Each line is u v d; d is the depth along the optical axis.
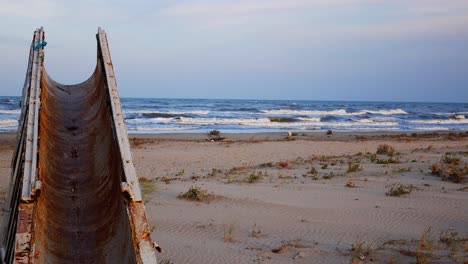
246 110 67.00
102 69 8.91
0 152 20.88
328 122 50.88
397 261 7.09
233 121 47.38
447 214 9.90
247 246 7.97
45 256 5.87
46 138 7.70
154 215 9.84
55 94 10.02
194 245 8.00
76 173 7.61
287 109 73.00
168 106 74.50
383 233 8.66
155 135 31.20
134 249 4.98
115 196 6.43
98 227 6.64
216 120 47.44
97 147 7.96
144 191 12.16
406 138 32.22
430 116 64.31
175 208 10.44
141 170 17.11
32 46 9.59
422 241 7.84
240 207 10.58
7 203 6.61
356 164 16.67
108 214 6.58
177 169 17.47
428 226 9.09
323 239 8.33
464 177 13.84
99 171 7.44
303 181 13.91
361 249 7.70
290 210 10.30
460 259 7.02
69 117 9.16
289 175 15.12
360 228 8.98
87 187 7.38
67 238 6.43
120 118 7.09
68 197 7.10
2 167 16.72
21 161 6.26
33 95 7.50
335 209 10.38
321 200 11.28
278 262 7.21
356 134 35.69
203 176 15.52
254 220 9.54
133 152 21.67
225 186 13.16
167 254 7.55
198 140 28.27
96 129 8.39
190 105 80.25
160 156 20.61
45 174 6.91
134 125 40.78
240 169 16.94
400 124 51.34
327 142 28.20
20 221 5.00
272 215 9.91
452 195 11.70
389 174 14.84
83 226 6.68
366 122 52.53
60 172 7.54
